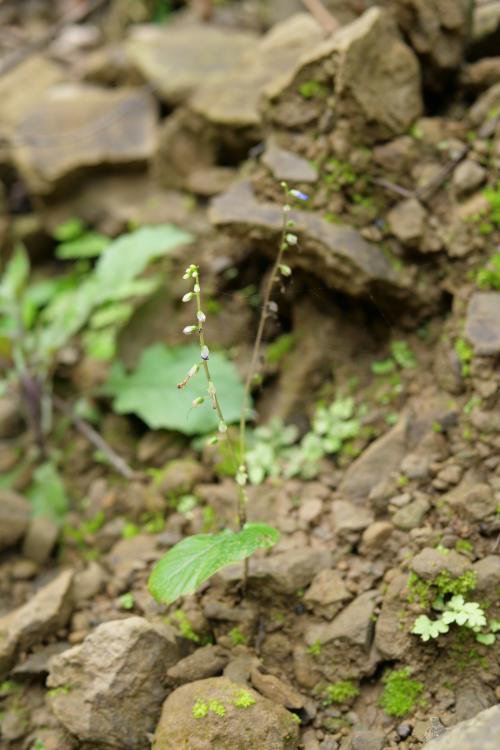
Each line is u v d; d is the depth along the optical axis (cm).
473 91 343
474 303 299
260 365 353
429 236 316
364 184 323
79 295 395
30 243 476
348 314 338
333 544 290
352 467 306
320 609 271
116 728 254
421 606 255
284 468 325
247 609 277
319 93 320
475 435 287
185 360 366
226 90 399
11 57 554
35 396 377
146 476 352
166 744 240
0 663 286
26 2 632
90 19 617
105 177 455
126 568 310
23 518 341
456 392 303
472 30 344
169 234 386
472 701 246
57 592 296
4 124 493
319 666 261
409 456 298
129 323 394
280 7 496
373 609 264
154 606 292
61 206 460
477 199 312
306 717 255
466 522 271
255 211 320
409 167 324
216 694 244
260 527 258
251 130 386
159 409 351
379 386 326
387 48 319
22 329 394
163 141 420
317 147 322
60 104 472
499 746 204
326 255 310
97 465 371
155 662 261
